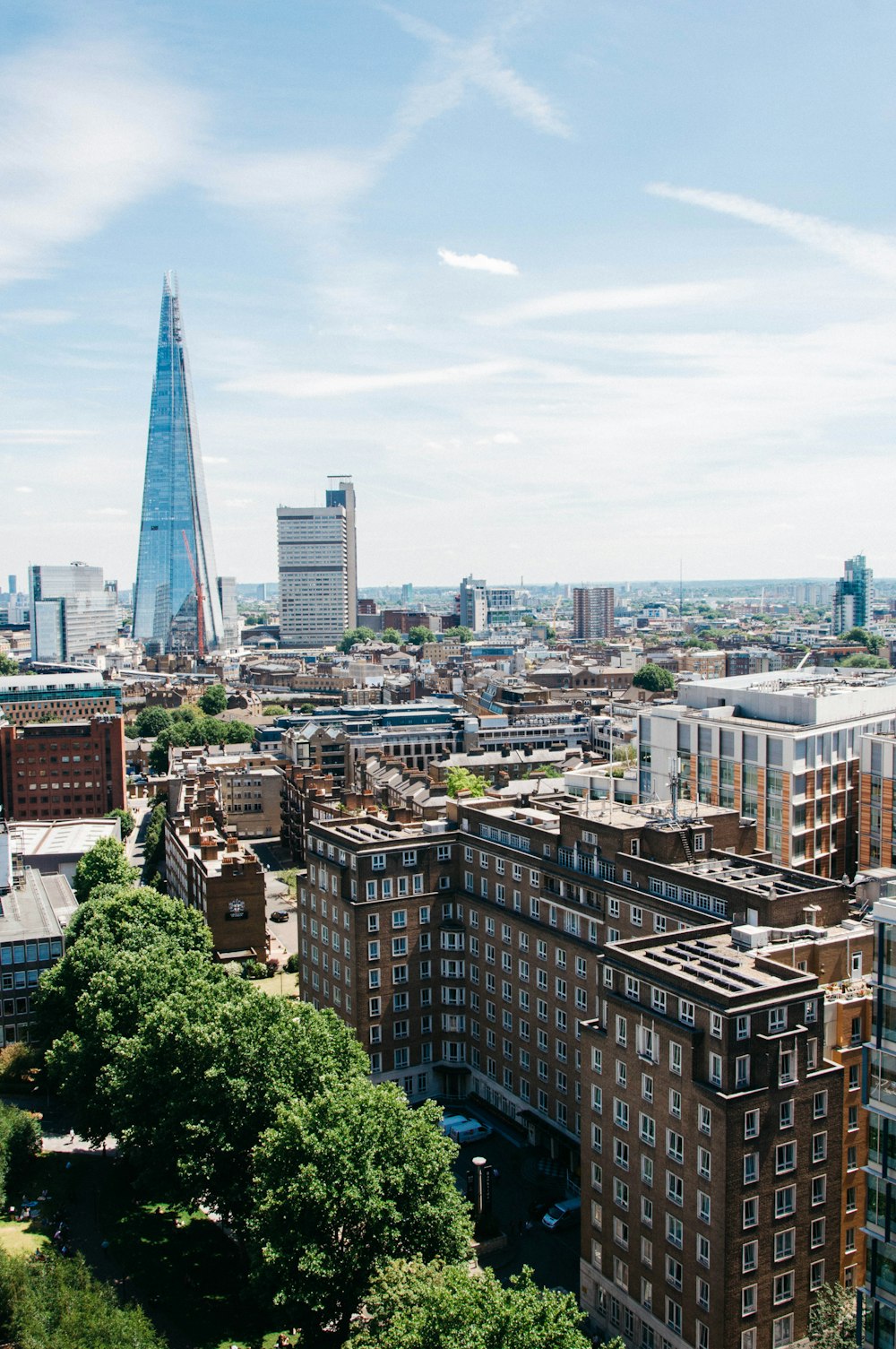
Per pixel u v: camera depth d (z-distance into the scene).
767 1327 86.56
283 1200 87.81
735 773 181.88
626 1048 94.31
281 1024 107.62
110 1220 114.38
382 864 143.50
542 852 134.25
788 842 172.62
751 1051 85.00
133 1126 112.31
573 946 124.75
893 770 165.50
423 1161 92.75
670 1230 89.88
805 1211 88.19
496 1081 141.75
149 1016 115.38
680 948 98.00
